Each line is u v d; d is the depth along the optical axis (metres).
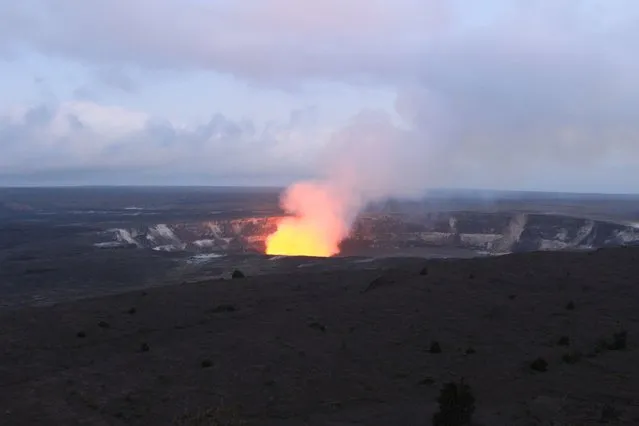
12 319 37.00
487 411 19.06
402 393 21.86
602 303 34.28
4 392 23.86
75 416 20.72
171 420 19.91
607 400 19.45
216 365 25.97
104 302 41.31
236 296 41.94
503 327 30.48
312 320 33.78
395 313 34.22
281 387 22.80
